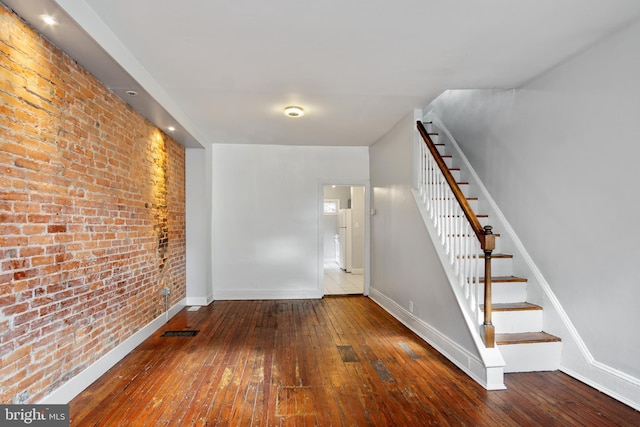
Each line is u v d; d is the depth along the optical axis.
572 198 2.58
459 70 2.79
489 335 2.53
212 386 2.47
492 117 3.62
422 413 2.13
